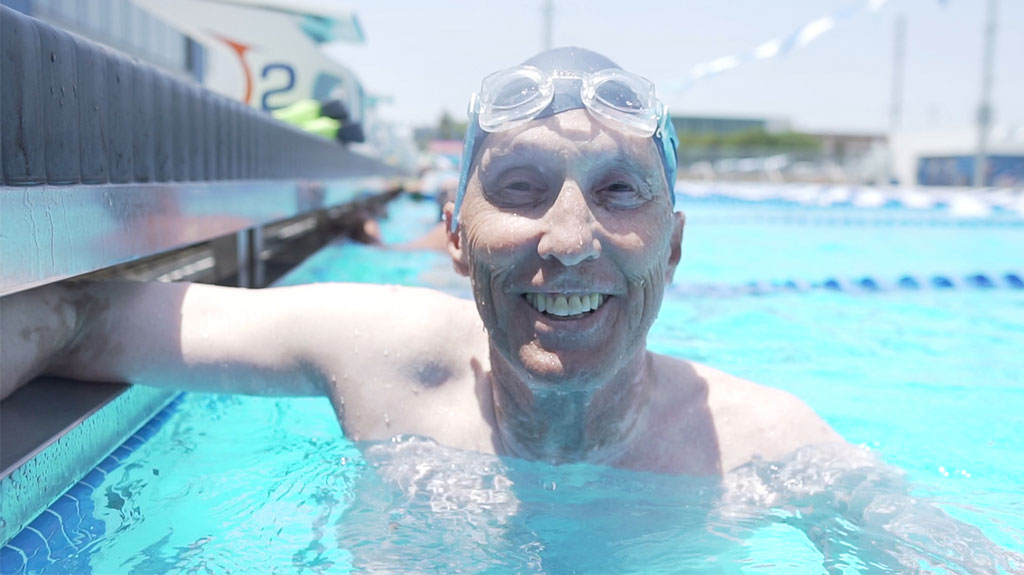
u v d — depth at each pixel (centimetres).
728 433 174
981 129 2053
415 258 582
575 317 140
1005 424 247
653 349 347
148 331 177
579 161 136
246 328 179
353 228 656
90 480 167
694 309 445
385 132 1518
